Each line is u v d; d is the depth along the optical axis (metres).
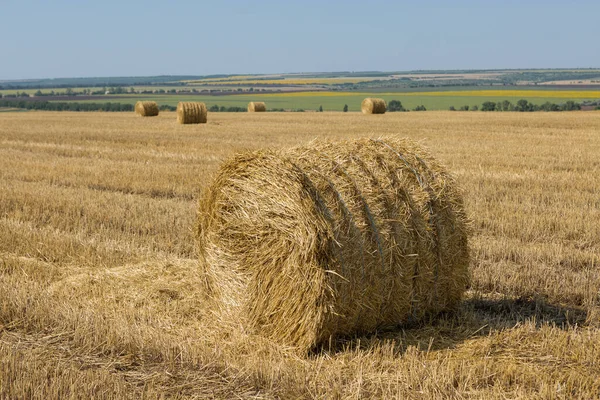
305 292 6.79
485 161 20.77
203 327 7.59
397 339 7.27
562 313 8.20
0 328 6.91
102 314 7.63
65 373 5.72
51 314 7.17
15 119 48.94
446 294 7.93
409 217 7.31
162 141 27.86
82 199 14.45
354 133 31.52
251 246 7.38
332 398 5.60
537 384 5.92
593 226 11.91
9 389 5.39
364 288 7.01
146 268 9.52
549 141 27.39
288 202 6.91
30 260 9.95
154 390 5.66
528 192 15.37
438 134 30.91
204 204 8.04
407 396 5.64
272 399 5.60
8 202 14.05
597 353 6.62
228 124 39.62
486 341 7.08
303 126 36.84
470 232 8.09
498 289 9.11
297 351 6.91
